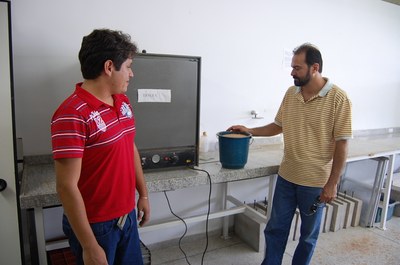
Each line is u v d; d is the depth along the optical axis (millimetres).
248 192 2859
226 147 1913
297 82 1771
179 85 1731
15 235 1459
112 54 1030
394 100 3818
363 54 3365
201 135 2418
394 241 2664
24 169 1803
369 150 2666
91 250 1013
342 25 3113
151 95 1657
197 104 1813
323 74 3113
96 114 1028
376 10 3342
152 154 1737
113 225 1160
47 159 1920
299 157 1824
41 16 1786
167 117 1735
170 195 2447
